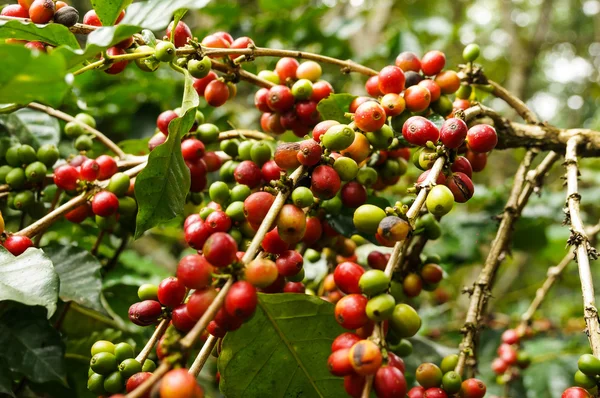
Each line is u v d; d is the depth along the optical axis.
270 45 0.83
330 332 0.37
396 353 0.45
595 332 0.36
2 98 0.33
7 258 0.37
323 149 0.38
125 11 0.42
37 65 0.30
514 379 0.61
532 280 1.40
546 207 0.72
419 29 1.07
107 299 0.55
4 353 0.39
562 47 2.10
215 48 0.42
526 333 0.60
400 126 0.43
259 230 0.34
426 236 0.46
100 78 0.70
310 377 0.37
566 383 0.68
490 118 0.48
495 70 1.40
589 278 0.37
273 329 0.36
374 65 0.87
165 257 0.99
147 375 0.35
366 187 0.44
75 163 0.47
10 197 0.47
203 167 0.46
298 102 0.46
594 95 1.77
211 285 0.32
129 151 0.56
